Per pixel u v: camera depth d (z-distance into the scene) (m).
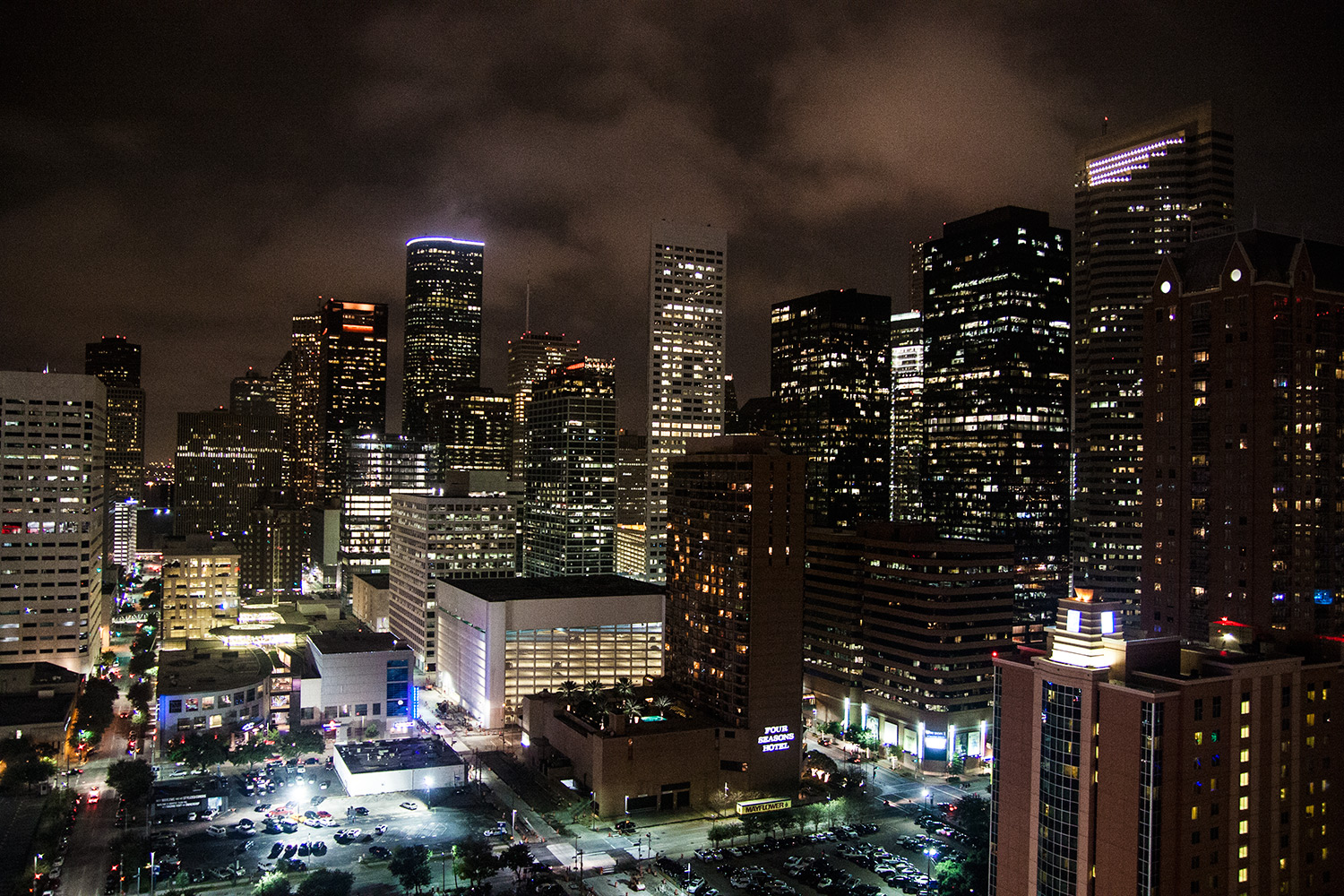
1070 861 143.50
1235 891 143.88
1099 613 147.25
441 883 190.62
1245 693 144.62
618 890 188.12
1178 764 137.50
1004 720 155.50
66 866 196.25
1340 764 156.12
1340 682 155.88
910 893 188.75
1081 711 142.62
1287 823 149.88
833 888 189.75
